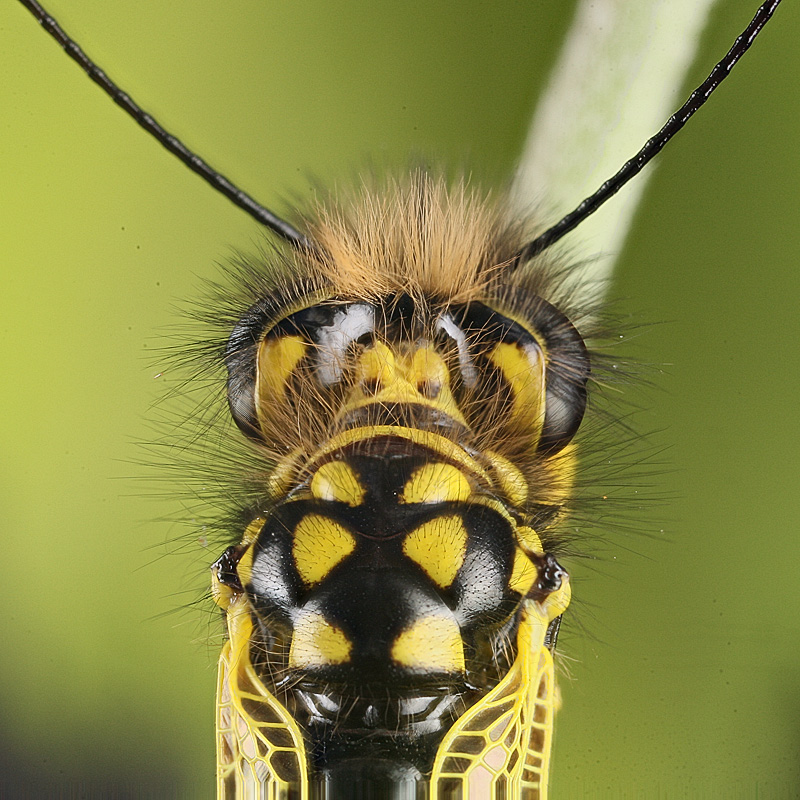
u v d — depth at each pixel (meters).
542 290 0.08
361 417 0.08
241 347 0.08
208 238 0.10
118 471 0.10
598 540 0.08
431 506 0.08
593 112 0.09
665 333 0.09
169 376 0.09
